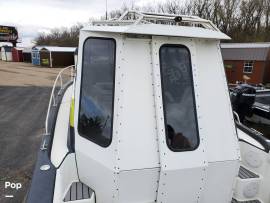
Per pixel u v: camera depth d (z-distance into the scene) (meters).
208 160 2.26
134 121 2.08
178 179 2.15
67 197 2.19
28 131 8.16
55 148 2.64
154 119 2.13
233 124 2.40
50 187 2.08
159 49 2.15
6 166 5.58
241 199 2.75
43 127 8.63
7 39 50.28
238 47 25.08
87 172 2.30
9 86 18.17
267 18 44.38
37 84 19.52
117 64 2.08
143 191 2.13
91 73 2.32
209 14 44.78
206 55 2.36
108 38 2.16
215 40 2.39
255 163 2.88
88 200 2.17
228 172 2.37
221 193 2.40
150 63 2.15
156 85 2.12
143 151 2.08
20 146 6.82
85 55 2.39
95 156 2.18
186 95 2.22
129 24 2.30
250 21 44.59
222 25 44.50
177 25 2.43
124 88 2.07
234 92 6.88
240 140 3.09
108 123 2.12
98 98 2.22
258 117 8.02
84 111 2.34
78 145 2.35
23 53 43.28
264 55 23.23
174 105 2.18
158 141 2.11
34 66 35.81
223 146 2.32
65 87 4.64
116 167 2.02
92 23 2.60
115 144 2.03
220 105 2.37
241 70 24.55
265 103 8.59
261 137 3.04
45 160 2.44
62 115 3.39
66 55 36.78
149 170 2.09
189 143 2.19
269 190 2.70
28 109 11.48
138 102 2.10
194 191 2.24
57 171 2.24
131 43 2.09
